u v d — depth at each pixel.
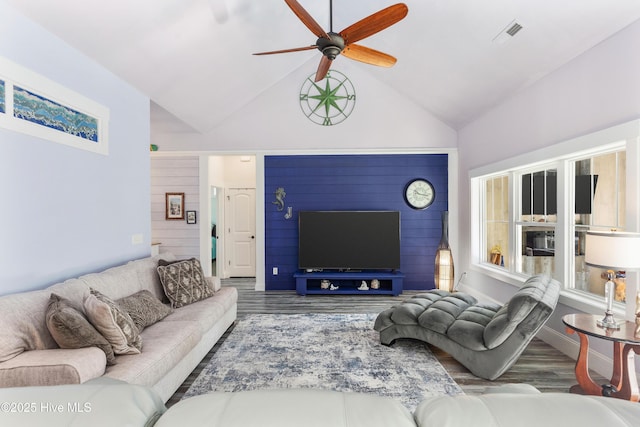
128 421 0.61
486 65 3.54
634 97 2.29
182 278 3.27
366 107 5.41
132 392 0.68
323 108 5.43
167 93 3.81
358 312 4.32
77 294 2.23
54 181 2.45
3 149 2.06
